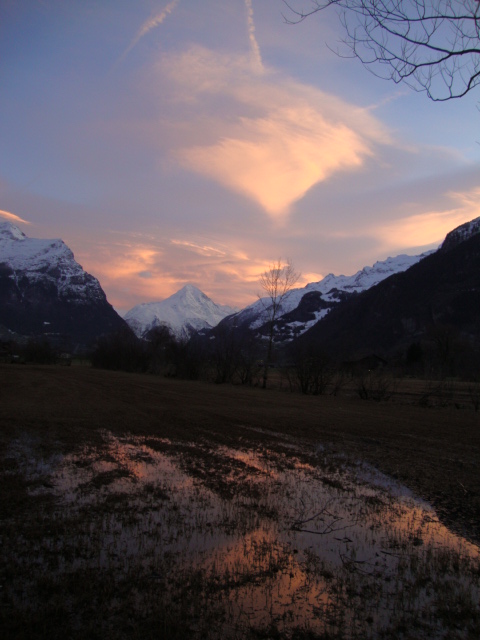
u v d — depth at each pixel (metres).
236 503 7.43
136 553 5.47
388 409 23.22
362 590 4.79
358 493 8.27
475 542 6.21
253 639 3.92
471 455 11.77
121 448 11.66
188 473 9.30
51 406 19.69
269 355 40.94
